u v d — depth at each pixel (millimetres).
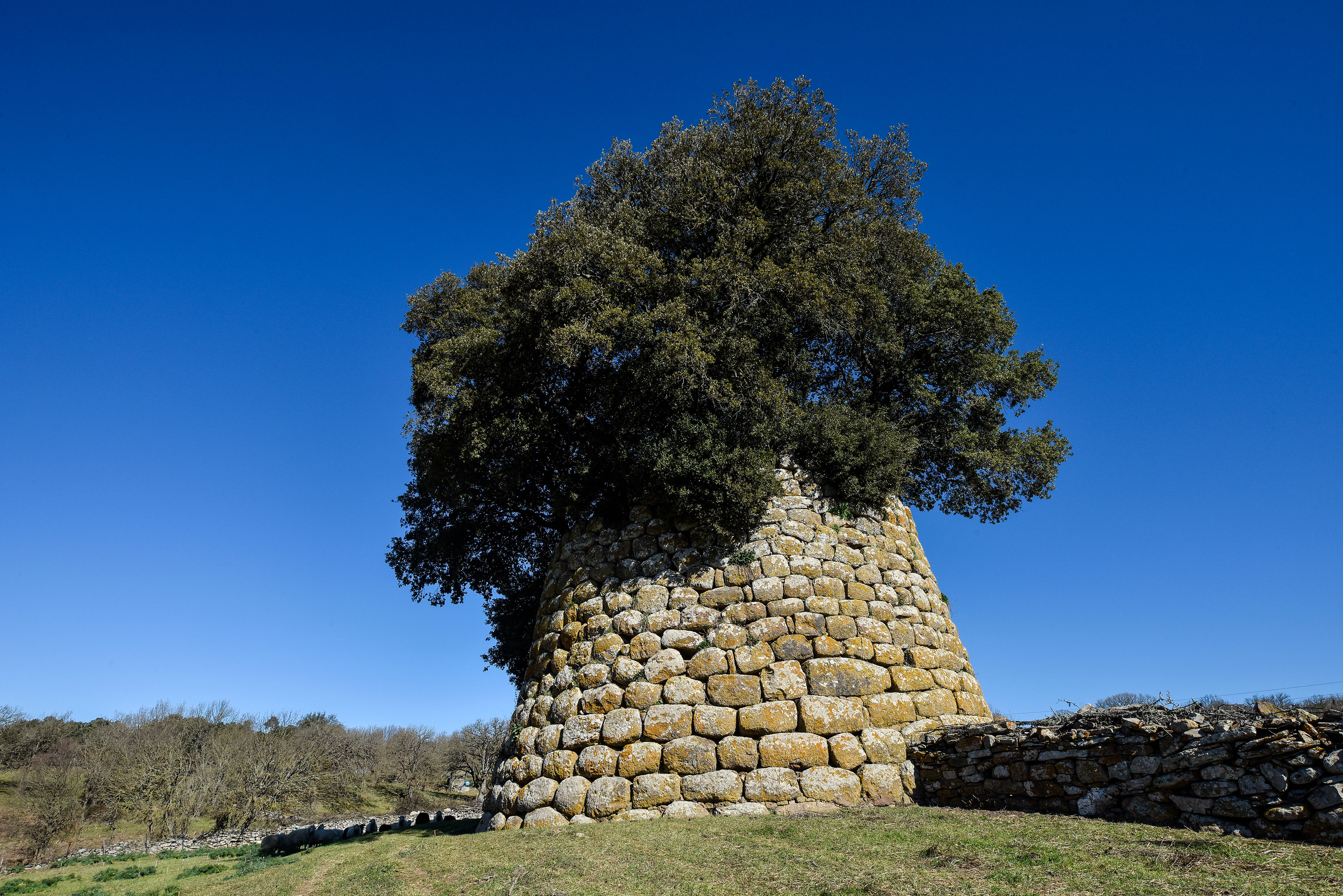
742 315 16438
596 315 15375
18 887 13078
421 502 22141
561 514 18672
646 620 14586
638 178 20344
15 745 62438
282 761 48844
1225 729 8422
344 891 8781
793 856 8703
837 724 12859
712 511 14867
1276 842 7418
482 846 10688
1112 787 9492
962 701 14672
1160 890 6289
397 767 67688
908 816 10562
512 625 23156
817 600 14266
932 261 19062
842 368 18516
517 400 16719
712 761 12664
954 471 18734
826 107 18812
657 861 9031
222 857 15531
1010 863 7484
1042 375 18359
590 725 13703
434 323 19469
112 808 44375
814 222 18656
